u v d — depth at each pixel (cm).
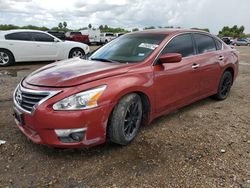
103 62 405
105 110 327
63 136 314
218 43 568
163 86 409
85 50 1258
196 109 528
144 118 402
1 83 739
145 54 409
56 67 389
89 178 301
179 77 437
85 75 338
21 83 366
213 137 403
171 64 424
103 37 3247
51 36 1160
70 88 315
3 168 316
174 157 344
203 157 345
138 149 362
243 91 686
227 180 298
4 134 401
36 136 333
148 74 384
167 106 430
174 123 454
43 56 1143
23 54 1102
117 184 291
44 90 318
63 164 326
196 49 493
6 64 1086
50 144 319
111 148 363
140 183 293
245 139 399
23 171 312
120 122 345
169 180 298
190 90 473
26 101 331
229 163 332
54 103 309
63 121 309
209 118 481
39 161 332
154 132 416
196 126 443
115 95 334
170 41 441
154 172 312
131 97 358
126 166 323
